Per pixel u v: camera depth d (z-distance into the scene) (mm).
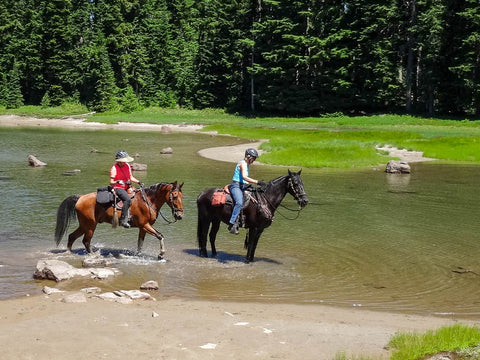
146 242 14266
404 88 80500
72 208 12547
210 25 95688
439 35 71062
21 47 108188
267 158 35375
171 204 12172
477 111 74250
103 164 31938
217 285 10547
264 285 10594
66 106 99750
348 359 6531
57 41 106438
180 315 8359
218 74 97500
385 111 82562
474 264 12344
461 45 70875
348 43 81750
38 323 7801
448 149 41250
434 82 74875
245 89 96375
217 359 6500
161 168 30781
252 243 12234
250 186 12359
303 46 83250
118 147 44625
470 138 47406
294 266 12031
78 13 110188
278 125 69500
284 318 8516
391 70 77000
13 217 16781
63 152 39656
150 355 6594
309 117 85125
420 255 13078
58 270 10742
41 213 17438
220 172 29062
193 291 10117
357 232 15578
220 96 99688
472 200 21312
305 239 14695
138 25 109750
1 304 8922
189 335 7355
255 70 86625
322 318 8609
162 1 116125
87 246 12703
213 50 96875
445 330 7379
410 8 78938
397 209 19281
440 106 77500
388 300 9797
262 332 7578
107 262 11859
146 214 12305
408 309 9320
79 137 55750
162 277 11016
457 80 72000
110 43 105250
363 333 7723
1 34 113938
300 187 11828
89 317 8133
